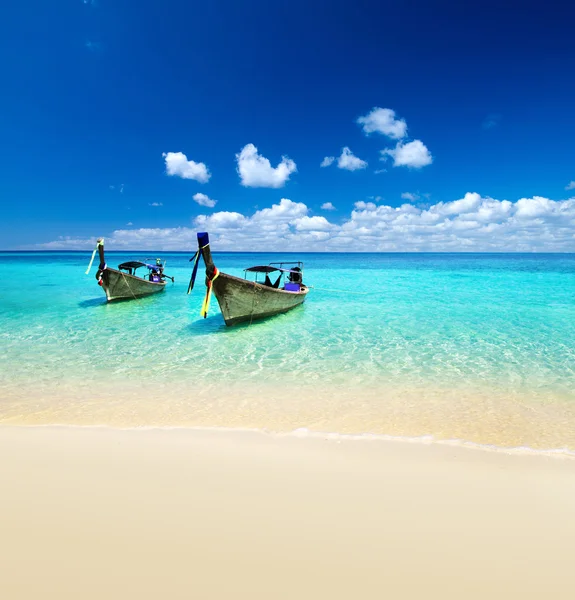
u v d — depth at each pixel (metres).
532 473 4.13
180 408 6.42
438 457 4.51
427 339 11.09
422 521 3.26
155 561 2.74
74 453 4.60
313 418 5.97
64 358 9.52
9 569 2.65
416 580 2.60
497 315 14.59
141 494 3.66
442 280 30.58
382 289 24.00
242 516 3.30
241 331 12.37
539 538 3.07
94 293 23.02
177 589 2.49
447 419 5.91
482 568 2.73
